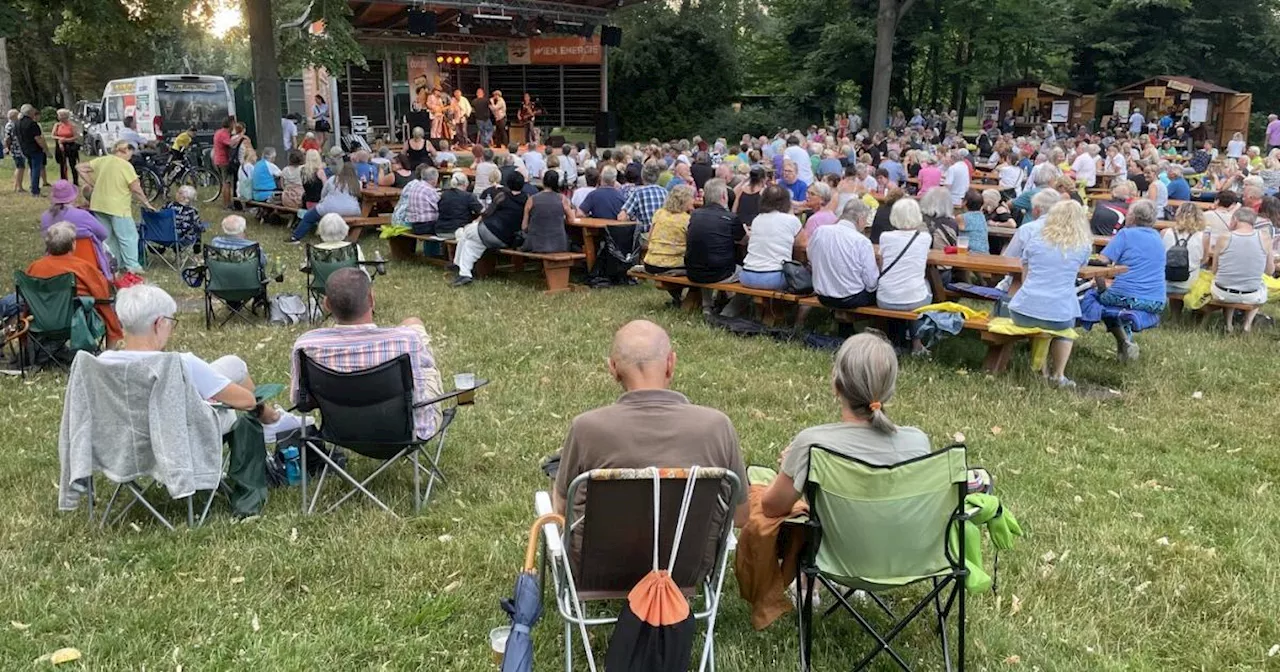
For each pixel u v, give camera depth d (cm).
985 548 380
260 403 416
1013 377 636
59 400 559
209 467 383
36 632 313
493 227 930
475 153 1472
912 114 3884
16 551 367
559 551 264
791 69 4044
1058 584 356
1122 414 572
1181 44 3931
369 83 2897
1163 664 310
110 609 325
